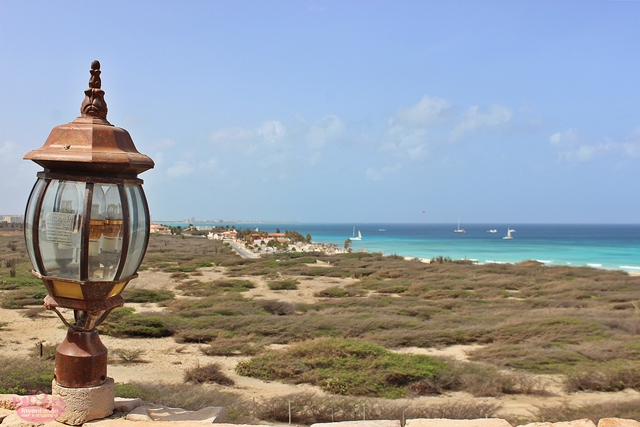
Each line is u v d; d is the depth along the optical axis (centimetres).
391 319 1555
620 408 741
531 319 1535
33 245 278
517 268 4006
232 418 666
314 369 988
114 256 280
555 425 327
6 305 1794
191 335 1341
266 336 1395
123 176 283
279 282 2873
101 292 280
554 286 2877
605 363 1062
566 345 1274
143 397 719
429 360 1034
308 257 5016
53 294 285
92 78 288
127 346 1281
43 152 268
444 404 795
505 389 938
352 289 2662
